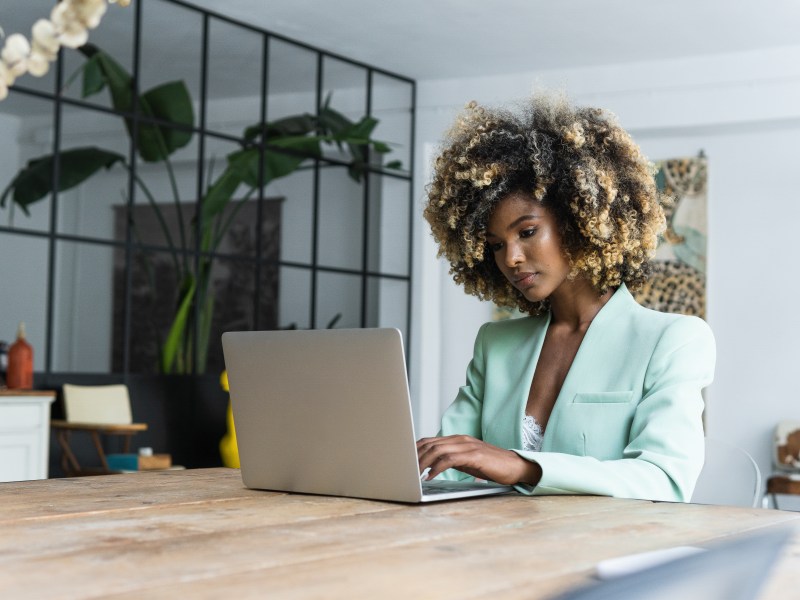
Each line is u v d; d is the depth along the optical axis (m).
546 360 1.88
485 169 1.82
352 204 7.37
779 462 5.89
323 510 1.29
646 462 1.53
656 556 0.95
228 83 6.90
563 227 1.82
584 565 0.91
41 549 0.98
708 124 6.04
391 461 1.38
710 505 1.37
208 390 5.84
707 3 5.21
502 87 6.57
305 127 6.39
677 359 1.68
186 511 1.28
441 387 6.93
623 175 1.85
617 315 1.80
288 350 1.49
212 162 7.42
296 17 5.71
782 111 5.85
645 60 6.16
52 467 5.20
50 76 7.28
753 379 6.17
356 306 7.34
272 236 7.66
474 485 1.59
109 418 5.27
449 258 2.04
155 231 8.05
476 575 0.86
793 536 1.11
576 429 1.72
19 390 4.62
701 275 6.27
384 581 0.83
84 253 8.28
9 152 8.47
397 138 6.85
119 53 6.38
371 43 6.10
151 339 8.02
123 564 0.90
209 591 0.78
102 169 8.23
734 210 6.25
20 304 8.43
